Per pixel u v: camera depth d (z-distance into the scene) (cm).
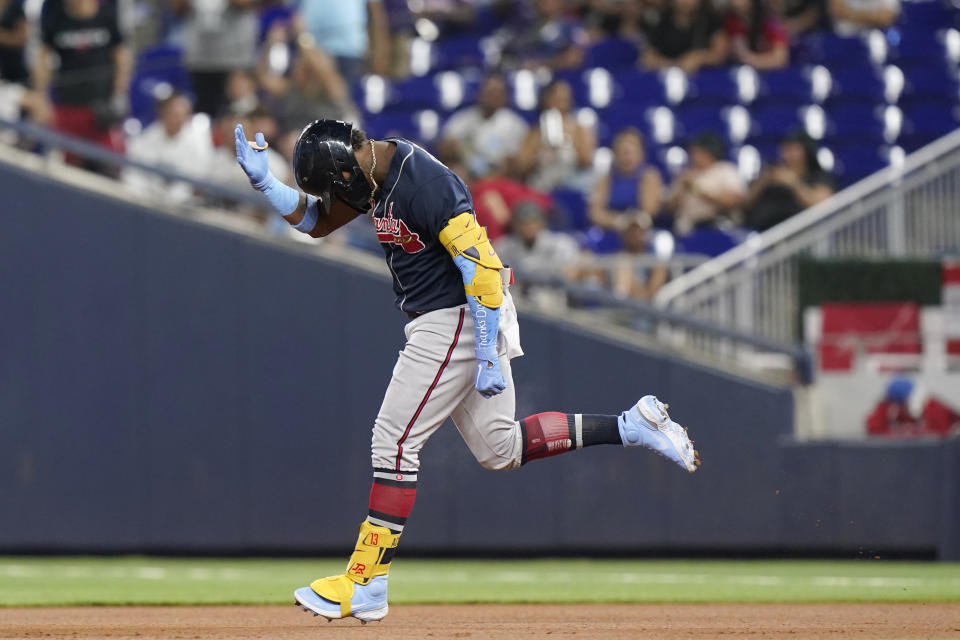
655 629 1766
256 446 3362
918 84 4953
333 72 3928
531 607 2259
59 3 3881
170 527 3375
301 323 3366
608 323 3378
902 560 3142
